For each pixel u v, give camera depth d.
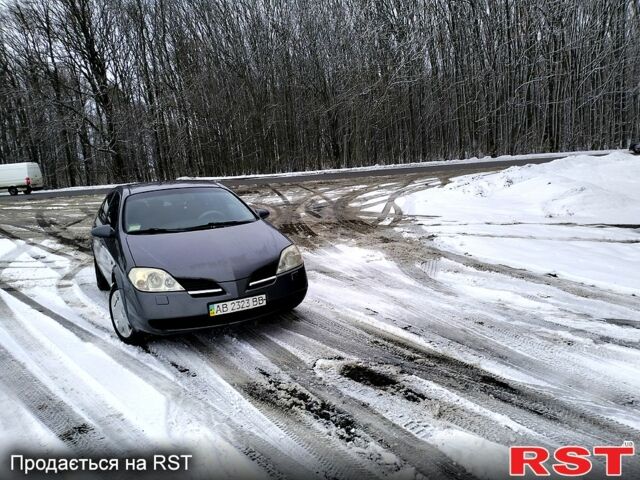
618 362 3.16
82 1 29.95
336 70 30.50
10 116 38.00
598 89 30.97
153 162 33.34
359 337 3.72
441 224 8.32
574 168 11.77
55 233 10.10
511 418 2.54
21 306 4.86
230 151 31.73
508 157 26.64
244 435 2.47
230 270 3.48
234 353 3.50
